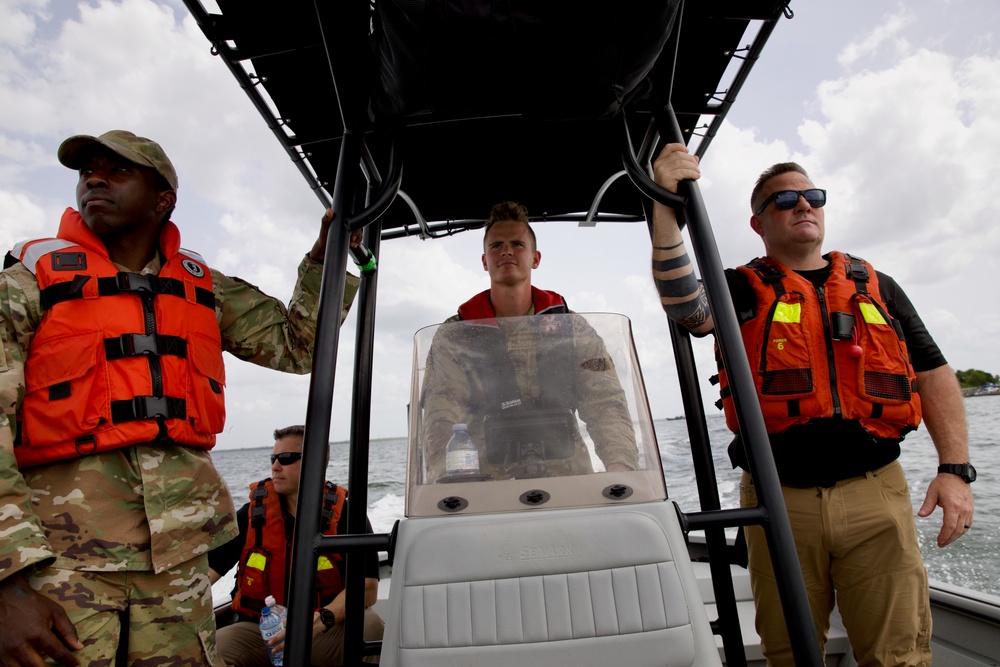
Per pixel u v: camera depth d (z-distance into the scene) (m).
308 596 1.11
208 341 1.64
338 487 2.86
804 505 1.80
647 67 1.38
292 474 2.73
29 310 1.42
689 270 1.63
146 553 1.39
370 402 1.83
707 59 1.87
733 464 1.94
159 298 1.55
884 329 1.84
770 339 1.89
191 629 1.45
